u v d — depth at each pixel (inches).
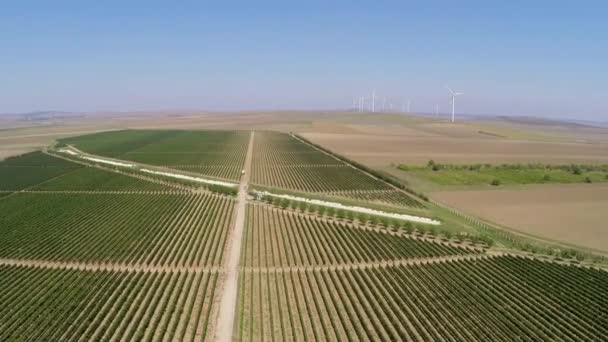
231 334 1834.4
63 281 2285.9
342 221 3336.6
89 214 3393.2
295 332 1824.6
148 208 3563.0
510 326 1895.9
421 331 1843.0
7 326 1873.8
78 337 1806.1
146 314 1973.4
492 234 3078.2
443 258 2664.9
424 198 3917.3
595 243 2915.8
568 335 1854.1
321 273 2411.4
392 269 2465.6
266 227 3147.1
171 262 2534.5
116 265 2519.7
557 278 2358.5
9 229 3061.0
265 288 2234.3
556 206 3703.3
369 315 1932.8
